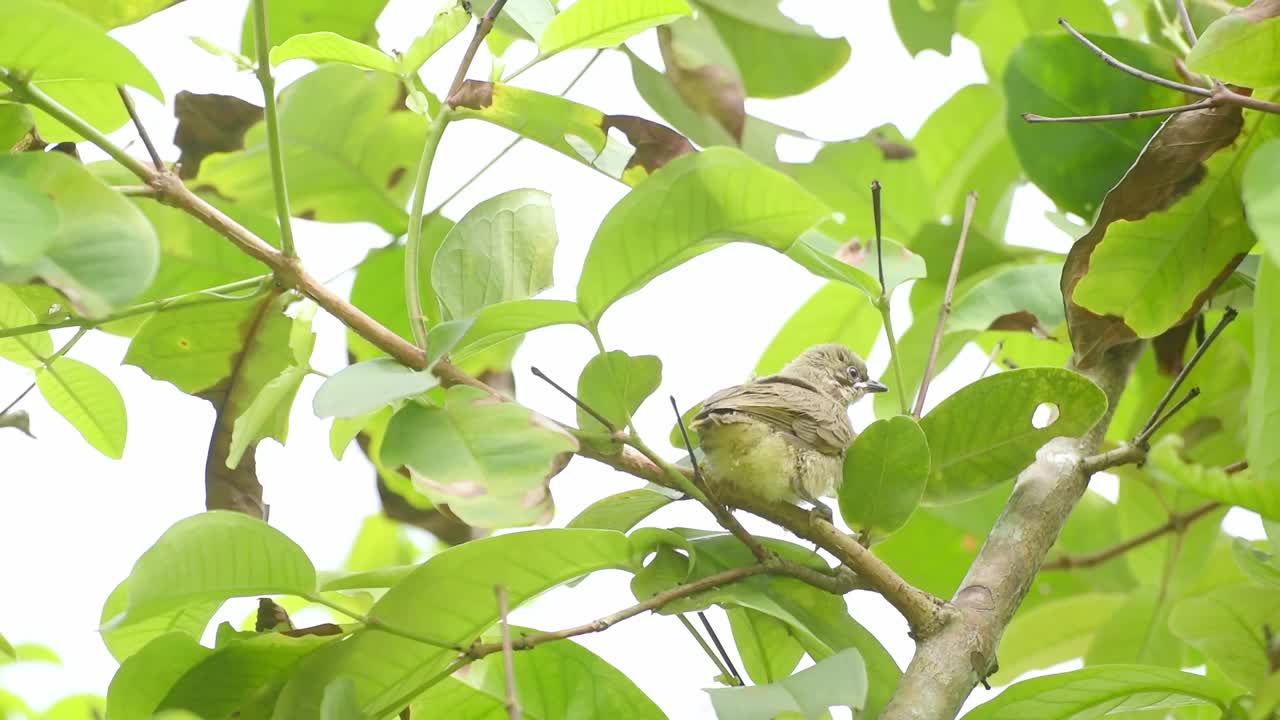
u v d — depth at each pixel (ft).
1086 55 37.88
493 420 26.73
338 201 36.42
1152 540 43.42
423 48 29.99
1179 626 33.81
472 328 28.09
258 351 32.55
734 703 25.16
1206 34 27.61
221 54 27.30
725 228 27.61
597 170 31.19
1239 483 25.54
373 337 27.86
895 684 30.94
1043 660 43.93
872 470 30.32
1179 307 32.53
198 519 26.30
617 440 28.25
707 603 29.55
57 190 23.95
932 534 44.83
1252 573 32.01
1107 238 32.12
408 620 28.37
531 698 30.83
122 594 30.48
